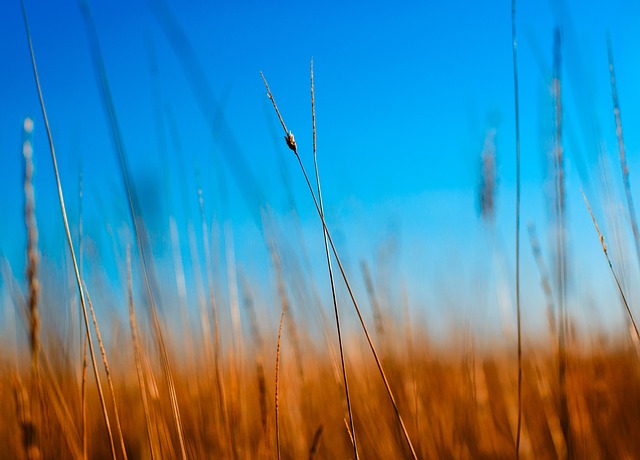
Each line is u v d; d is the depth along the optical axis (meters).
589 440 1.06
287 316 1.13
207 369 1.08
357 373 1.17
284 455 1.09
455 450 1.12
